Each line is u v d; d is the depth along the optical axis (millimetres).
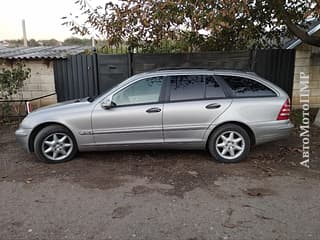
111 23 6516
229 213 3559
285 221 3373
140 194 4062
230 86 5152
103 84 8898
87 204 3805
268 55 8805
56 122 5066
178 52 8750
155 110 4977
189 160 5324
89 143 5121
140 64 8664
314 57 9914
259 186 4285
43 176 4703
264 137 5164
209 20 5090
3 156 5715
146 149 5270
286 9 7102
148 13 5668
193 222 3371
